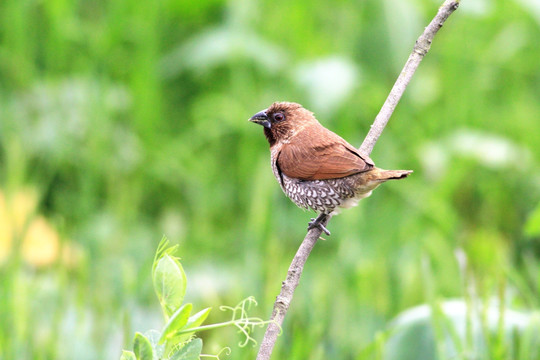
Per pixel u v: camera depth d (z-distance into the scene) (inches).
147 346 169.2
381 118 260.1
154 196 458.6
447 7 249.8
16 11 485.1
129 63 501.4
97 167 445.1
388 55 511.2
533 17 517.0
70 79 480.1
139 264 399.2
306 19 520.7
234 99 481.1
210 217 441.4
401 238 424.8
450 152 478.0
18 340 299.0
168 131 496.4
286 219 432.5
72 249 388.2
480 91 522.9
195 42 508.1
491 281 288.4
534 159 496.1
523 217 476.4
